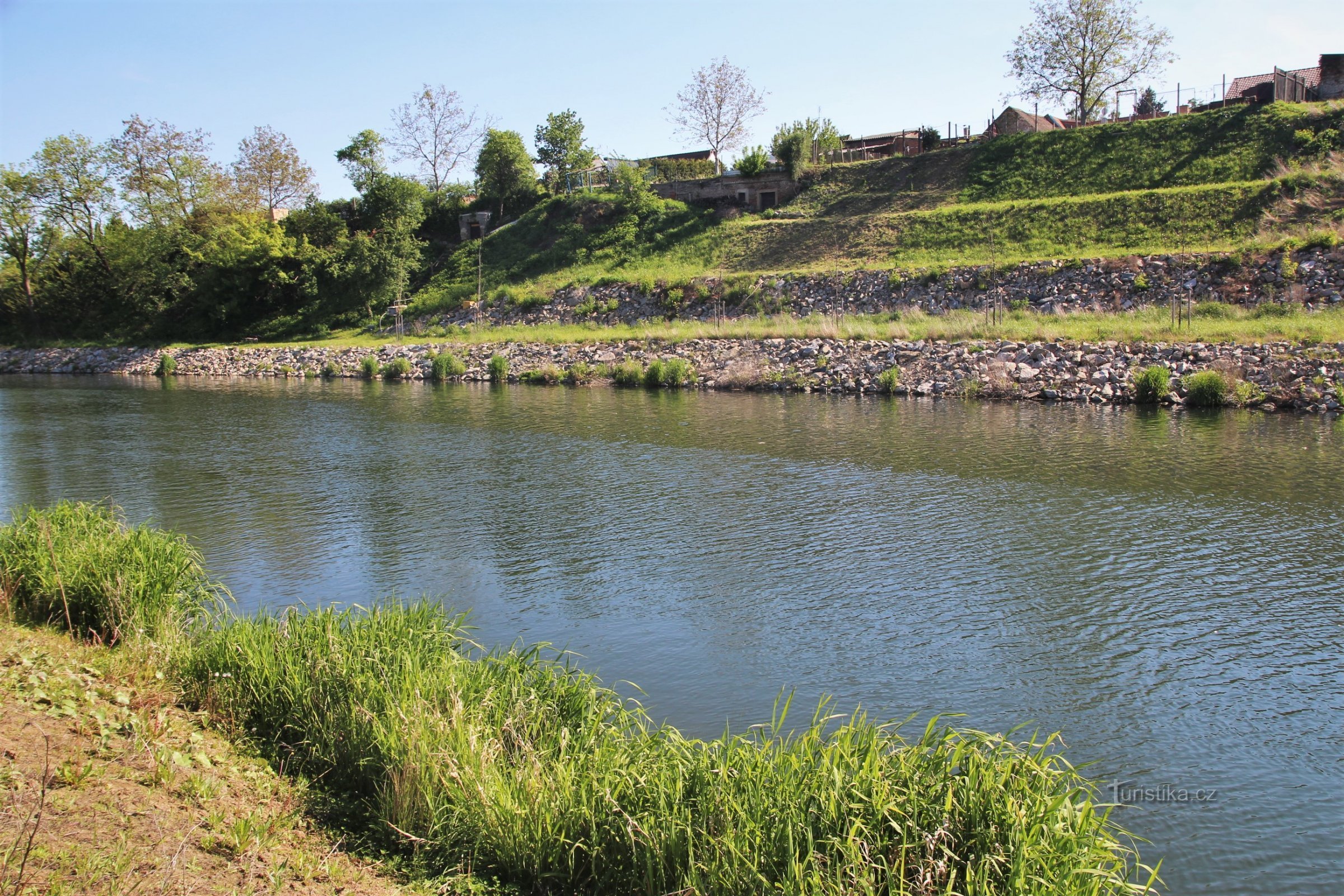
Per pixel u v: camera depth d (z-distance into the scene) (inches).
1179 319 1256.8
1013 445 847.1
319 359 1825.8
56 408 1284.4
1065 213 1734.7
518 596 486.9
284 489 733.3
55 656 335.9
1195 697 367.9
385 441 950.4
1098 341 1212.5
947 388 1178.6
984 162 2094.0
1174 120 1947.6
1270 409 997.8
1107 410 1034.7
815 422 1002.1
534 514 648.4
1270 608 453.1
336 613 441.1
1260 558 522.9
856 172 2258.9
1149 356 1143.0
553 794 246.1
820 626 440.8
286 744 300.7
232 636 348.2
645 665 400.8
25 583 415.8
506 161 2630.4
